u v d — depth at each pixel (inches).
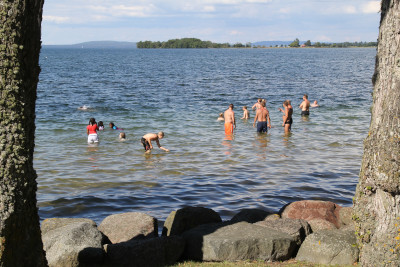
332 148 710.5
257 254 273.6
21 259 197.5
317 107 1227.9
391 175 226.1
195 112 1144.8
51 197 452.4
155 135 687.7
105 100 1390.3
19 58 190.4
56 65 4089.6
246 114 1048.2
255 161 623.2
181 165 599.8
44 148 698.2
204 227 304.0
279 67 3722.9
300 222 309.4
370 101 1357.0
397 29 228.2
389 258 229.9
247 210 343.3
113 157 645.3
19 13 188.4
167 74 2805.1
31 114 199.2
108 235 309.0
